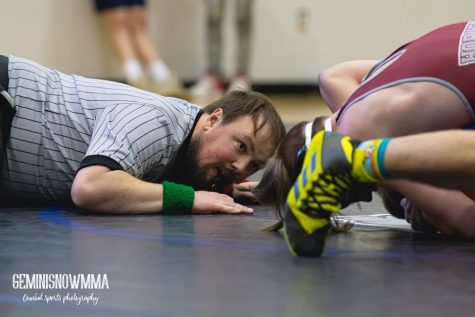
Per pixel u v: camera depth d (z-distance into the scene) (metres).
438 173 2.93
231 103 4.45
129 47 13.13
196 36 14.70
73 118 4.44
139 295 2.66
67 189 4.51
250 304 2.57
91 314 2.47
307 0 15.01
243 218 4.23
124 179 4.20
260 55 15.11
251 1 14.34
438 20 15.11
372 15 15.12
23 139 4.39
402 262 3.20
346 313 2.49
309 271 3.01
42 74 4.56
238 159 4.42
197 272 2.96
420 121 3.46
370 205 5.01
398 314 2.49
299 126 3.66
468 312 2.52
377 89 3.54
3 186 4.48
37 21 12.60
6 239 3.54
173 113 4.42
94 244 3.44
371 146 3.02
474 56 3.45
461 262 3.21
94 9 13.13
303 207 3.19
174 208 4.30
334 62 15.21
